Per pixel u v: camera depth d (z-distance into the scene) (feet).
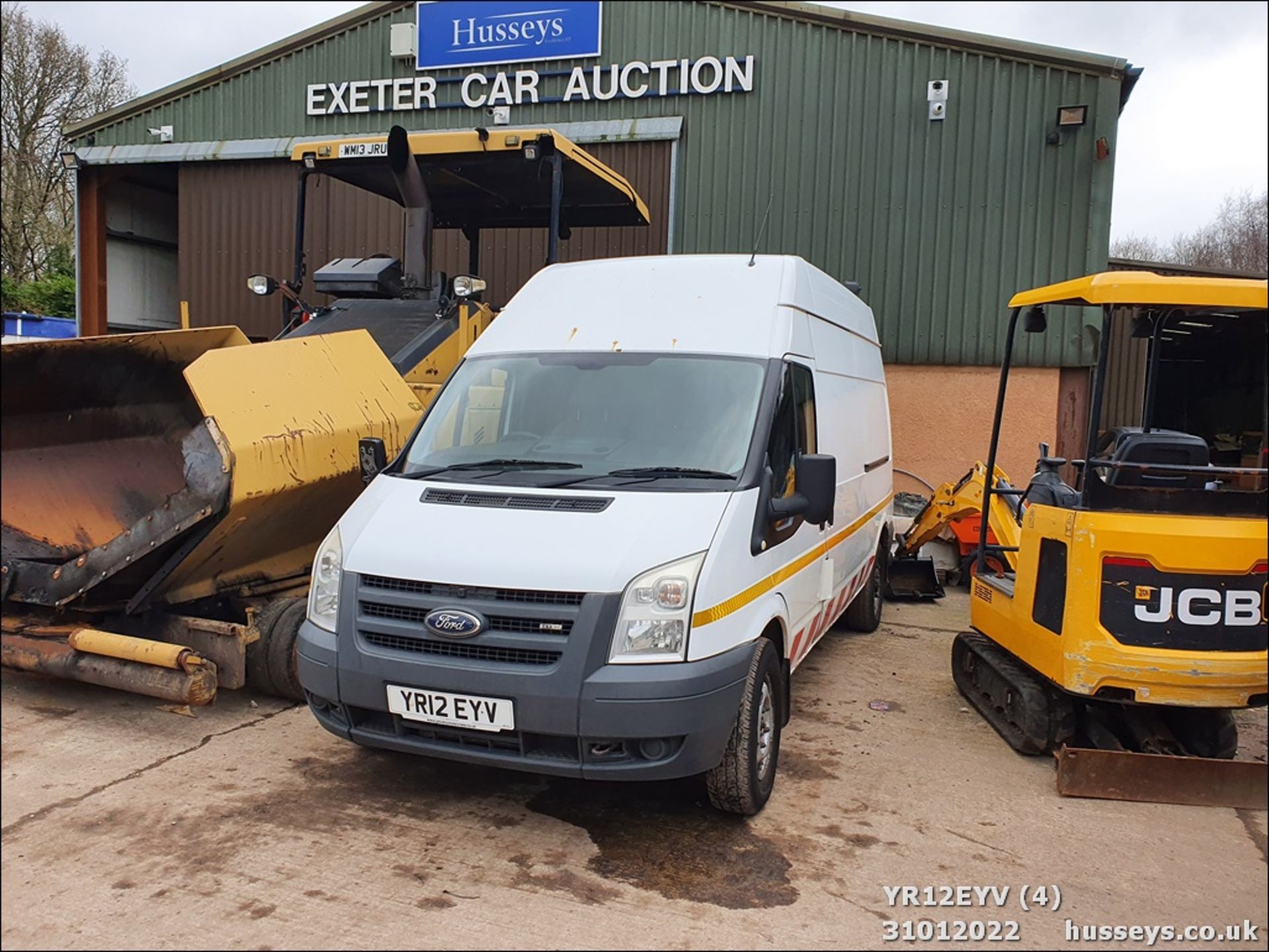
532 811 14.98
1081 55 39.68
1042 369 41.29
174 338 19.26
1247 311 15.84
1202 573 15.39
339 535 14.90
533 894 12.51
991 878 13.34
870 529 25.05
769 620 14.97
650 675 12.67
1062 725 17.40
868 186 42.68
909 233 42.32
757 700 14.43
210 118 51.93
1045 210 40.83
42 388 19.33
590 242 45.96
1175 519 15.61
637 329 17.72
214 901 12.07
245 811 14.61
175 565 17.70
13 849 13.26
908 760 17.66
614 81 45.37
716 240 44.52
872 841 14.32
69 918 11.60
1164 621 15.51
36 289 78.59
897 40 42.01
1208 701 15.39
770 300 17.98
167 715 18.58
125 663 17.57
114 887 12.33
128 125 53.21
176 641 18.76
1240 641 15.46
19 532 19.60
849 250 42.96
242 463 17.13
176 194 59.47
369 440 17.25
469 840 13.96
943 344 42.16
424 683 13.16
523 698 12.69
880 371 28.19
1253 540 15.33
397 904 12.16
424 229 26.78
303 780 15.83
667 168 44.88
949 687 22.22
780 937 11.68
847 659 24.48
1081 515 15.90
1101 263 40.34
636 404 16.43
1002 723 18.99
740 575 14.02
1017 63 40.70
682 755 12.82
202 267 51.90
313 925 11.62
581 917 12.00
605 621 12.76
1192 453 15.84
